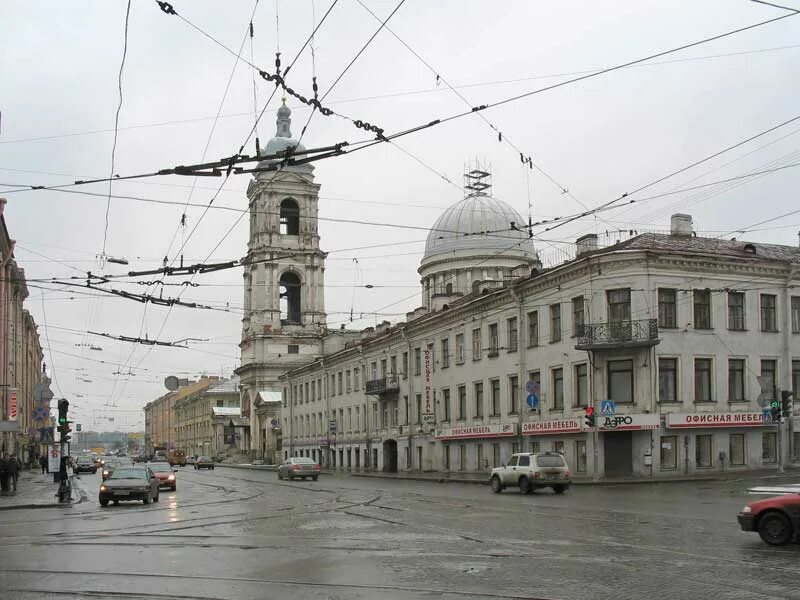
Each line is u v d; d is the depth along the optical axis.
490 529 19.66
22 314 77.44
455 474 55.09
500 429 51.09
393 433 67.44
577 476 44.44
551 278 47.16
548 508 25.83
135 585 12.63
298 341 112.56
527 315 49.97
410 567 13.91
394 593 11.64
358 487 43.78
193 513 26.94
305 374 91.06
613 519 21.50
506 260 80.69
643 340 42.00
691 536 17.45
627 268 43.06
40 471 81.00
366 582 12.54
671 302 43.53
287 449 96.31
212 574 13.52
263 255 111.25
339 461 79.94
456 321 57.59
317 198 113.19
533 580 12.47
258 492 40.22
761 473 41.97
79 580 13.16
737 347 44.59
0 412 58.28
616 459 43.25
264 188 110.12
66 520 25.42
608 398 43.62
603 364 43.78
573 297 45.66
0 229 51.53
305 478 60.09
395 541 17.61
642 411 42.38
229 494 38.91
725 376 44.12
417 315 68.81
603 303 43.53
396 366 67.44
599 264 43.59
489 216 81.94
